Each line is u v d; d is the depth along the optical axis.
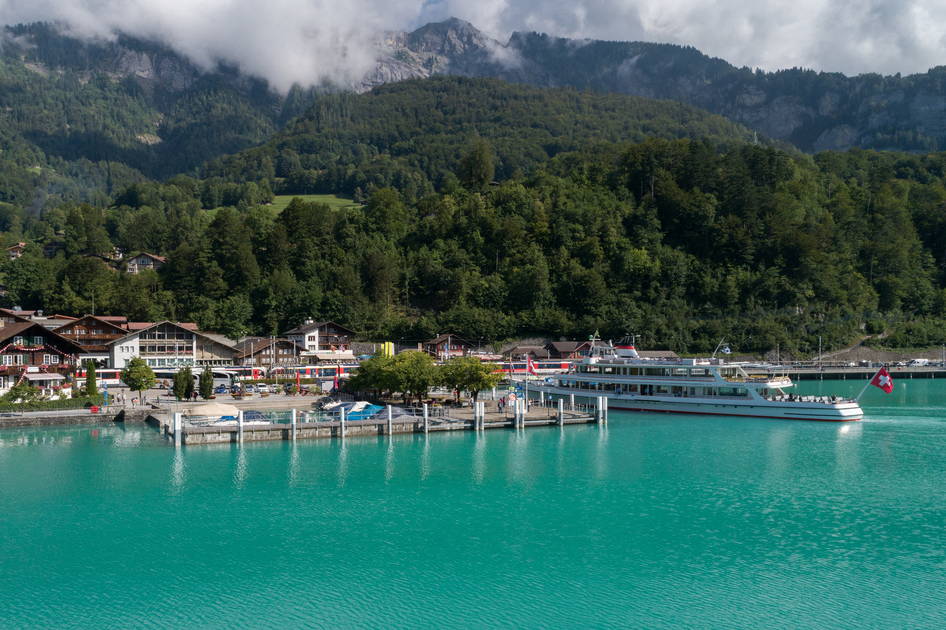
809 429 129.38
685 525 75.06
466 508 80.50
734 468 99.12
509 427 129.62
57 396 146.62
